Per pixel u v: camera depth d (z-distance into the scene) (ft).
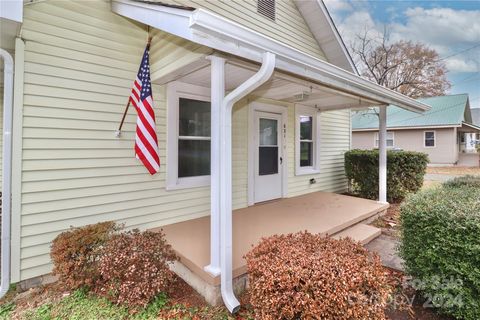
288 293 5.74
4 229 8.89
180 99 13.69
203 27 6.74
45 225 9.88
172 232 12.21
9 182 9.06
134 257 7.84
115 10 11.01
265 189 18.70
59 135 10.13
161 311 7.87
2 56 8.83
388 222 16.72
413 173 21.40
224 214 8.14
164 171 13.20
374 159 22.39
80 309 7.95
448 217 7.22
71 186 10.48
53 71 9.93
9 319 7.70
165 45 11.05
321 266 6.06
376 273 6.08
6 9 7.40
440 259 7.32
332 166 25.20
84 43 10.64
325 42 22.81
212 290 8.26
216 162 8.45
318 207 17.13
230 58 8.83
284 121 19.65
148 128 9.99
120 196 11.83
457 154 62.39
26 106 9.36
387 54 59.98
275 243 7.43
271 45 8.34
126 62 11.77
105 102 11.25
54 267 8.93
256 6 17.79
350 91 14.12
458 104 57.21
